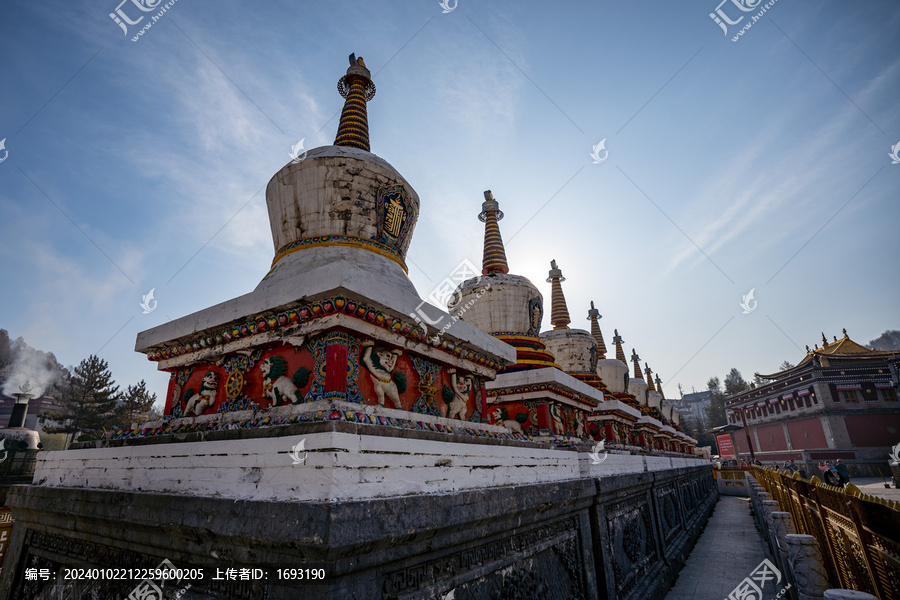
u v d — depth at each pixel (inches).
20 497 252.8
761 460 2429.9
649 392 1103.0
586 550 305.1
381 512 143.2
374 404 200.5
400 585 153.8
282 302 195.2
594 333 1013.8
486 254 543.8
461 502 180.5
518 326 470.3
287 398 193.9
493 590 203.2
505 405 418.6
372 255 260.5
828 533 278.5
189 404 231.9
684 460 877.2
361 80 361.7
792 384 2212.1
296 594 130.6
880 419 1937.7
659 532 500.4
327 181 264.5
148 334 251.6
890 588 174.2
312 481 142.0
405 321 215.0
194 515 161.5
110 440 226.2
